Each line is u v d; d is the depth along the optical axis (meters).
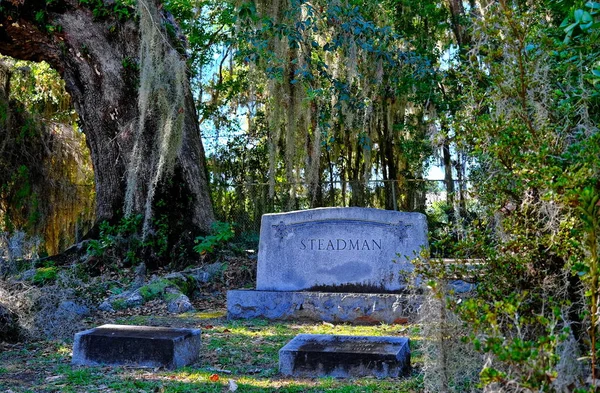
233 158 21.34
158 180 13.18
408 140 19.88
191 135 14.07
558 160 4.06
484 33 5.07
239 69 21.52
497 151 4.18
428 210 19.34
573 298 4.12
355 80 14.95
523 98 4.40
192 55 19.53
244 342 7.11
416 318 8.01
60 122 19.70
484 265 4.41
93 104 13.55
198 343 6.32
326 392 4.89
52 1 13.24
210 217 13.74
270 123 15.50
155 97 13.02
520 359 2.78
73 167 18.86
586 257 3.39
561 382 2.94
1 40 13.82
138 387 5.16
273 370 5.67
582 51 4.98
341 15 12.30
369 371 5.34
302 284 8.93
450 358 4.30
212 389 5.07
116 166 13.49
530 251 4.17
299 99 14.52
